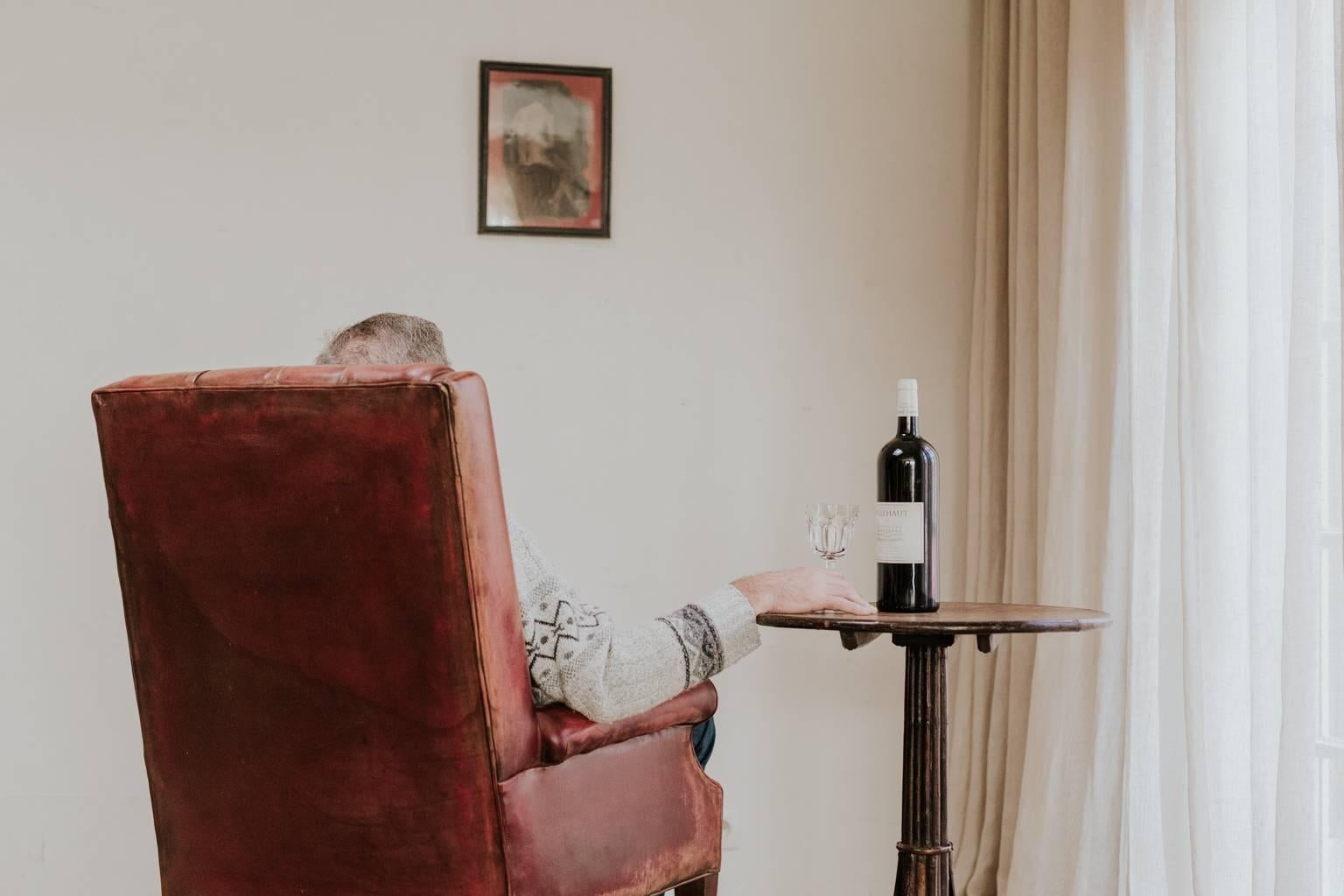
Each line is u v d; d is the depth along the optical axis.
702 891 1.86
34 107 2.82
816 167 3.12
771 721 3.03
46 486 2.80
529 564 1.63
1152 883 2.33
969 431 3.08
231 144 2.88
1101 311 2.50
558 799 1.56
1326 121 1.93
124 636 2.82
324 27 2.92
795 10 3.12
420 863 1.50
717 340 3.06
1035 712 2.57
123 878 2.79
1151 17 2.38
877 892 3.06
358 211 2.92
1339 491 1.98
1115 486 2.44
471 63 2.98
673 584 3.01
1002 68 2.99
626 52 3.05
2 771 2.76
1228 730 2.12
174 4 2.88
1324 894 1.92
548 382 2.98
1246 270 2.12
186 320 2.86
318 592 1.50
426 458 1.42
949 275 3.15
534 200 2.98
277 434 1.48
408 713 1.48
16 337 2.80
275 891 1.60
